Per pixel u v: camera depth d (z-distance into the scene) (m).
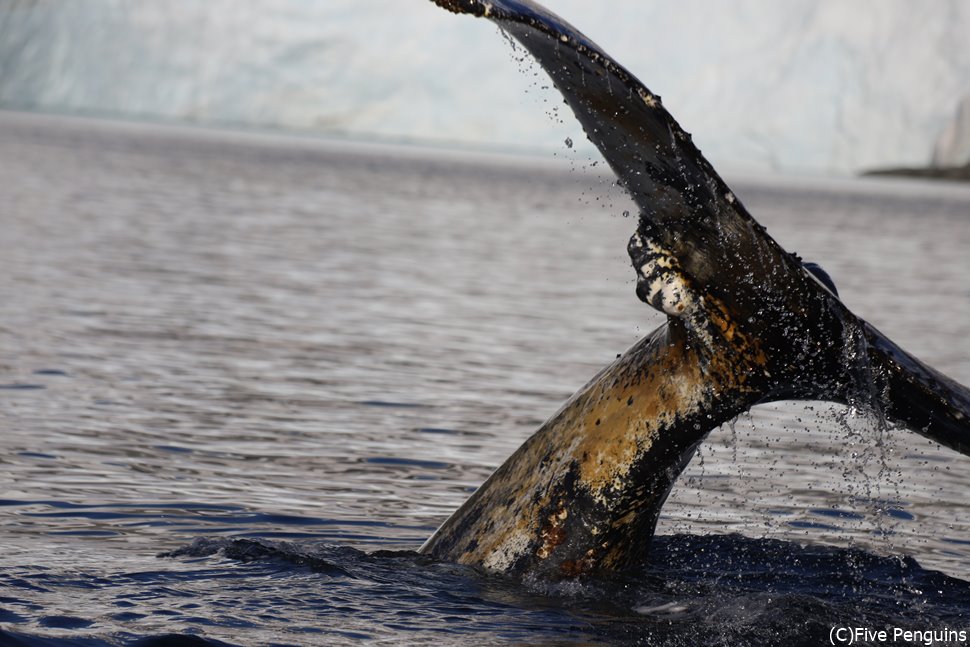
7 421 39.22
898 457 39.53
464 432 41.91
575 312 78.25
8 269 78.50
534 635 18.66
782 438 41.75
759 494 33.56
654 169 19.38
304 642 18.17
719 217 19.16
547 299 84.69
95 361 50.81
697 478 35.12
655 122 18.83
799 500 33.03
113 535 26.52
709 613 19.69
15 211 121.06
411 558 22.17
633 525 20.72
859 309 84.12
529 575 20.84
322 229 132.75
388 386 49.75
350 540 27.48
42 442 36.56
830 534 29.55
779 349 19.56
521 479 21.33
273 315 68.50
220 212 144.00
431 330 66.69
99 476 32.72
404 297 80.75
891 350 19.61
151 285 77.00
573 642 18.42
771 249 19.09
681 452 20.25
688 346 19.98
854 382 19.73
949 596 22.05
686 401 19.98
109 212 130.38
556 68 19.08
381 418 43.53
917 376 19.45
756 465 37.34
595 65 18.62
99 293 71.56
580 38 18.67
